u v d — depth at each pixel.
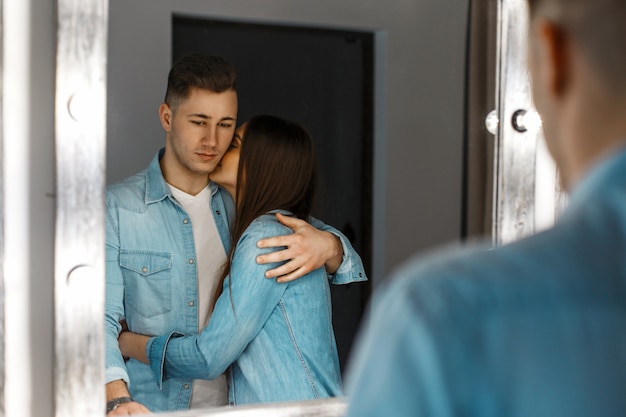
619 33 0.35
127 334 0.90
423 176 1.00
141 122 0.88
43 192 0.81
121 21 0.86
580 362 0.33
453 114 1.00
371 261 0.99
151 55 0.87
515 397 0.33
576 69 0.37
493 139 1.00
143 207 0.90
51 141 0.81
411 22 0.98
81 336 0.81
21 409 0.82
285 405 0.95
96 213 0.81
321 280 0.98
